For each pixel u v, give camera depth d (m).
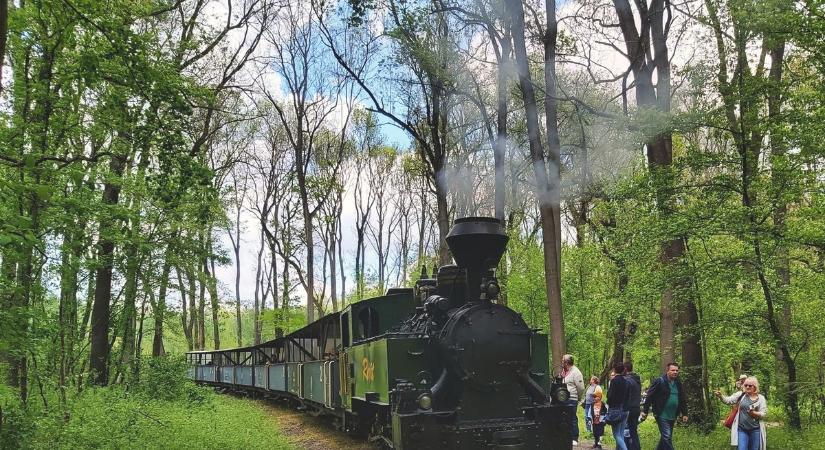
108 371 17.28
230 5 20.34
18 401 9.54
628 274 14.92
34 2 9.07
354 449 11.32
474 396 8.44
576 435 11.32
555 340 14.00
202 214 12.96
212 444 10.81
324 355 14.73
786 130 9.66
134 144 10.59
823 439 10.54
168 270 17.80
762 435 8.70
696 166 10.93
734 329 11.82
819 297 11.45
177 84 9.88
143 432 10.88
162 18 15.67
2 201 7.58
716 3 10.03
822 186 9.95
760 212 10.29
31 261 9.76
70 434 9.58
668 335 13.20
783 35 9.77
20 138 9.67
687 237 11.30
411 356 8.83
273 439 12.27
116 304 17.36
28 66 9.66
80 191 11.21
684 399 9.52
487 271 9.12
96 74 9.38
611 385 9.59
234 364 29.11
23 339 8.60
